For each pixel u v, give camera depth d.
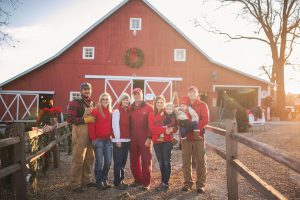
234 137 5.48
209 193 6.26
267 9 28.84
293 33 29.36
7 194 5.24
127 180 7.32
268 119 24.73
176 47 23.94
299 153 9.45
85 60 23.53
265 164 8.26
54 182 7.13
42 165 7.54
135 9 23.92
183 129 6.36
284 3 28.17
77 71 23.45
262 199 5.80
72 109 6.44
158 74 23.72
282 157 3.62
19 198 5.16
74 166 6.46
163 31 23.95
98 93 23.33
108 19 23.89
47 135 7.86
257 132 15.39
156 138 6.41
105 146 6.64
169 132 6.37
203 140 6.43
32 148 6.49
